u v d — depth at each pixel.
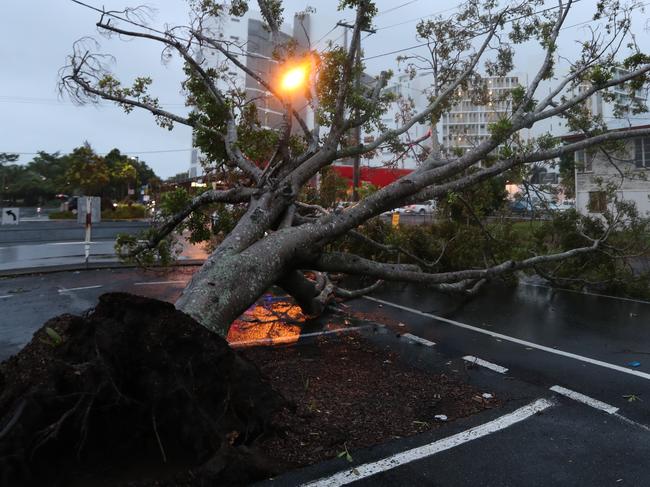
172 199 5.61
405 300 8.70
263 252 4.49
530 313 7.68
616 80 6.85
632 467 2.99
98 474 2.51
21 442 2.30
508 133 6.56
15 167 70.56
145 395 2.67
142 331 2.77
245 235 4.79
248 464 2.72
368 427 3.48
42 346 2.72
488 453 3.14
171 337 2.79
